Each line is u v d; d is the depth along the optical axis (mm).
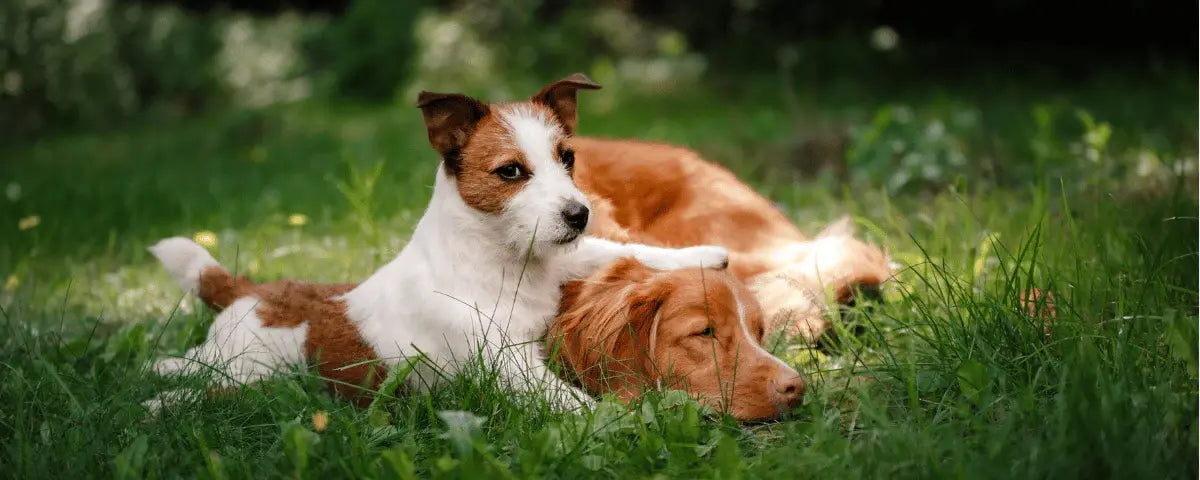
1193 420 3588
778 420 4426
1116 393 3670
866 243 6559
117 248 9328
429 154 14078
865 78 20766
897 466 3592
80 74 24078
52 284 7672
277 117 20891
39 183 13953
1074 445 3457
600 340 4727
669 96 21391
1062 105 14391
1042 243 5473
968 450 3682
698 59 23484
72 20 24500
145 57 25844
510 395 4441
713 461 3967
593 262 5188
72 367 5293
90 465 4078
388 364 4879
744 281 5801
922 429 3895
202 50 27266
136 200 11688
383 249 7270
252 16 31484
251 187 12977
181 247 5738
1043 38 21344
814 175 11117
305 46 27609
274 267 7773
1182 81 16312
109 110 24578
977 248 6289
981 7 21484
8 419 4578
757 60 23250
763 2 23578
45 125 23750
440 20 27797
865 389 4363
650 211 6312
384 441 4273
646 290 4727
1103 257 5551
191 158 17328
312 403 4613
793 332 5449
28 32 23312
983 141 11484
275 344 5113
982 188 8336
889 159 9781
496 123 4828
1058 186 8500
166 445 4145
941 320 4828
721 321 4629
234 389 4781
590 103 21469
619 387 4727
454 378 4688
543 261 4973
